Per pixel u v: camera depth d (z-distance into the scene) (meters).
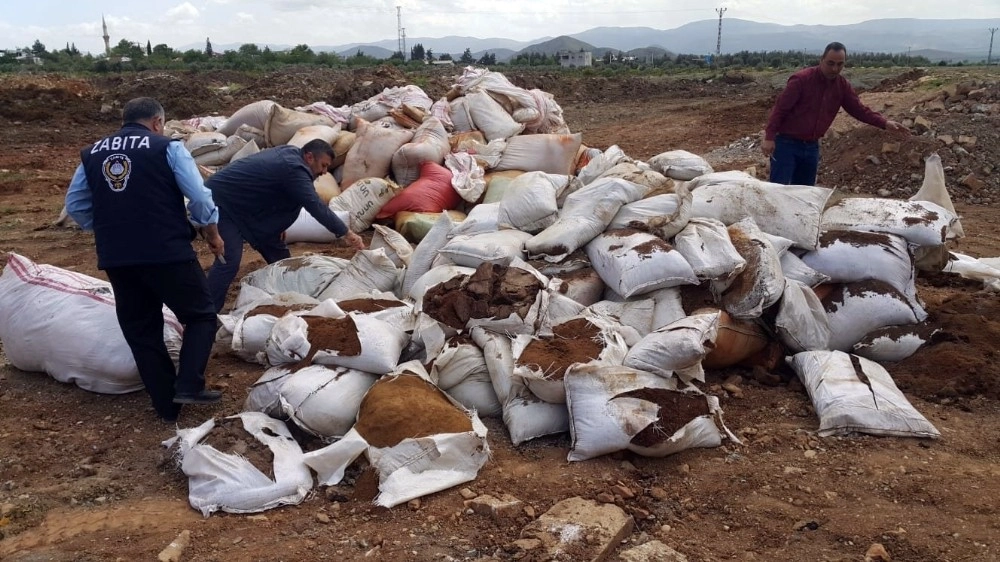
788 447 3.64
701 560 2.88
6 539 3.03
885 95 12.47
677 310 4.29
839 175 10.39
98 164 3.62
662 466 3.51
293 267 5.14
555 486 3.35
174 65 38.06
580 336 3.94
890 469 3.39
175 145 3.67
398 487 3.26
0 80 19.06
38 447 3.78
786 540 2.98
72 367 4.26
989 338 4.34
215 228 3.93
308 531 3.08
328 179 7.49
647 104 23.97
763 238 4.53
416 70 35.66
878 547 2.85
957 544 2.88
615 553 2.94
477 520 3.13
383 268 5.15
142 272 3.71
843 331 4.51
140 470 3.58
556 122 8.84
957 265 5.72
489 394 3.94
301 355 3.87
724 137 14.99
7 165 13.02
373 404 3.55
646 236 4.50
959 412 3.90
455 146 7.86
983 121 10.47
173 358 4.34
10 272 4.47
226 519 3.17
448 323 4.08
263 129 8.39
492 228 5.14
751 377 4.41
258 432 3.48
